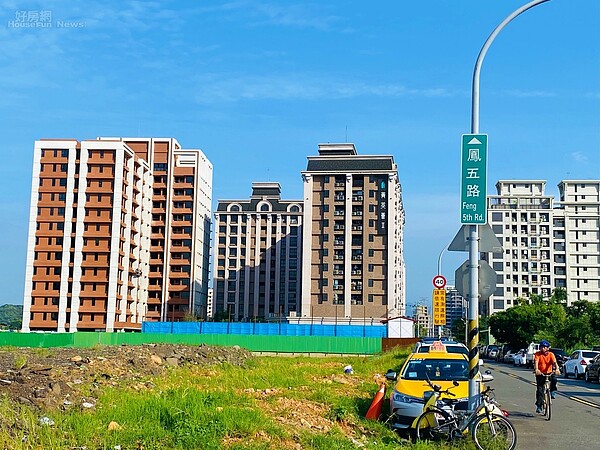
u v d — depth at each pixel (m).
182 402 11.98
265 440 10.07
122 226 90.56
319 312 99.81
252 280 147.00
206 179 114.19
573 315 88.06
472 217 12.21
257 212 148.88
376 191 101.81
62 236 88.12
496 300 128.12
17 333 45.19
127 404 11.81
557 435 13.84
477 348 11.91
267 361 33.91
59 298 87.00
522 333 84.06
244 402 13.20
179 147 109.44
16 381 11.98
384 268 99.94
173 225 106.19
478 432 11.00
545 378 16.84
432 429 11.84
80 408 11.36
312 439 10.54
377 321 98.50
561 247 130.00
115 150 89.19
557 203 132.12
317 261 101.38
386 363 34.25
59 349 27.80
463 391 13.29
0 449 8.34
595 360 33.34
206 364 26.61
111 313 86.56
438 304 33.84
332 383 21.16
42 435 9.11
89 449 8.81
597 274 128.50
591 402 21.33
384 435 12.38
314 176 103.25
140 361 21.48
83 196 88.50
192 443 9.37
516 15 12.10
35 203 88.88
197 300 107.88
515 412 17.91
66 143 89.31
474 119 12.38
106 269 87.50
